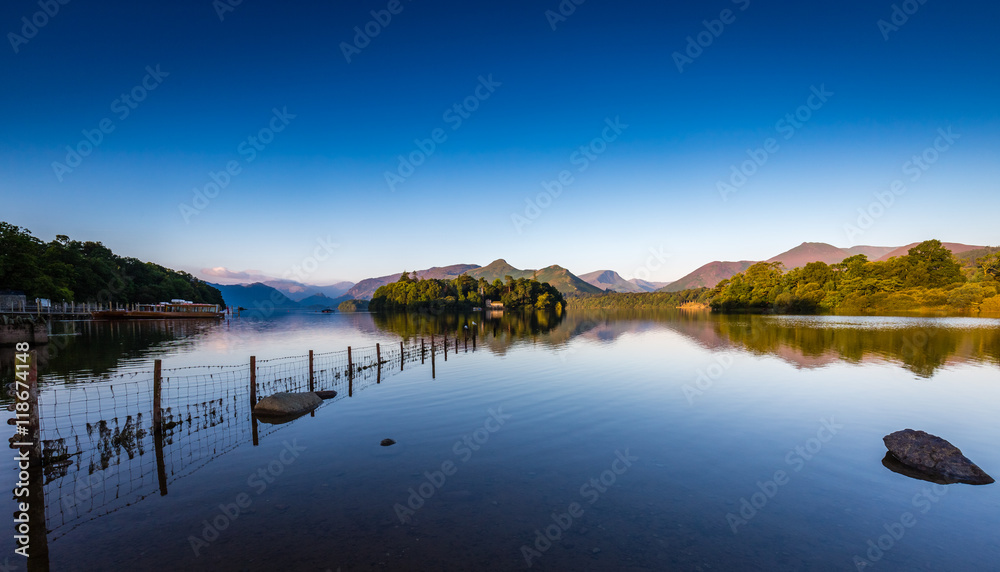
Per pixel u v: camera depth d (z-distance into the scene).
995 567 7.46
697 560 7.61
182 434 14.71
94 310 86.06
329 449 13.23
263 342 48.56
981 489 10.48
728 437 14.35
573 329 69.88
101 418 16.67
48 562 7.54
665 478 11.14
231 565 7.39
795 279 136.88
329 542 8.12
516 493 10.24
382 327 79.38
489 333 61.81
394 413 17.38
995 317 82.06
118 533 8.48
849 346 39.03
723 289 164.50
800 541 8.26
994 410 17.48
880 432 14.84
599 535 8.40
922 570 7.39
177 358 33.09
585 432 14.89
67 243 93.56
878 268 118.44
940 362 29.31
